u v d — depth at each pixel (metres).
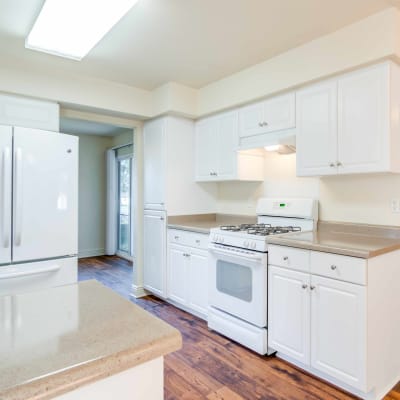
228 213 3.61
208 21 2.04
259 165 3.16
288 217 2.80
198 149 3.50
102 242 6.04
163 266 3.39
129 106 3.25
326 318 1.89
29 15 1.93
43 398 0.55
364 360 1.72
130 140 5.48
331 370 1.87
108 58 2.58
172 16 1.98
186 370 2.12
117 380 0.66
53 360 0.61
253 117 2.83
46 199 2.41
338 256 1.82
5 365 0.59
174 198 3.40
